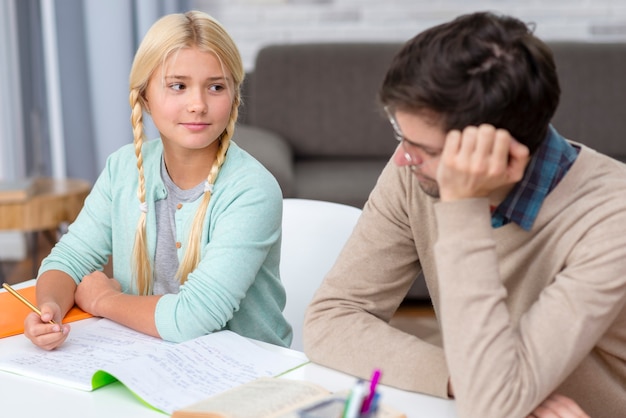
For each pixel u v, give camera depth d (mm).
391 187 1289
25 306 1441
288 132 3729
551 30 4176
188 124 1426
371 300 1289
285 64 3715
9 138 3695
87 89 4039
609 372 1168
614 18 4160
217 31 1438
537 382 1006
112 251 1629
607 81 3643
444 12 4168
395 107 1010
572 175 1095
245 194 1478
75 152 4070
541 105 987
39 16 3979
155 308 1360
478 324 1003
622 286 1028
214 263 1415
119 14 3924
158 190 1535
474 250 1012
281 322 1616
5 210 2957
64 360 1220
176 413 1004
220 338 1267
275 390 1049
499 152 984
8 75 3674
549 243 1095
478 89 960
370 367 1152
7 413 1055
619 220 1040
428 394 1106
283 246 1785
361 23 4199
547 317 1027
